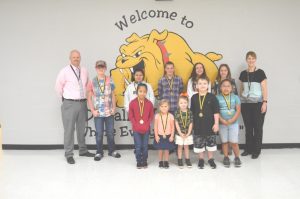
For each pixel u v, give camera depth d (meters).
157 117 4.76
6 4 5.66
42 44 5.72
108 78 5.23
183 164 4.95
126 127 5.80
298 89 5.78
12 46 5.73
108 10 5.66
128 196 3.82
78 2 5.65
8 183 4.24
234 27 5.67
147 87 5.18
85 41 5.71
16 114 5.82
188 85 5.40
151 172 4.62
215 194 3.85
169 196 3.81
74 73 5.03
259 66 5.73
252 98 5.19
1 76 5.78
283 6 5.64
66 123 5.05
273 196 3.79
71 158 5.07
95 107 5.19
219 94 5.08
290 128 5.82
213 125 4.75
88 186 4.12
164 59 5.71
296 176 4.43
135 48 5.71
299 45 5.71
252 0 5.62
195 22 5.66
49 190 4.01
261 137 5.25
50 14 5.67
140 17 5.67
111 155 5.44
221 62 5.71
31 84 5.79
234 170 4.67
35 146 5.86
